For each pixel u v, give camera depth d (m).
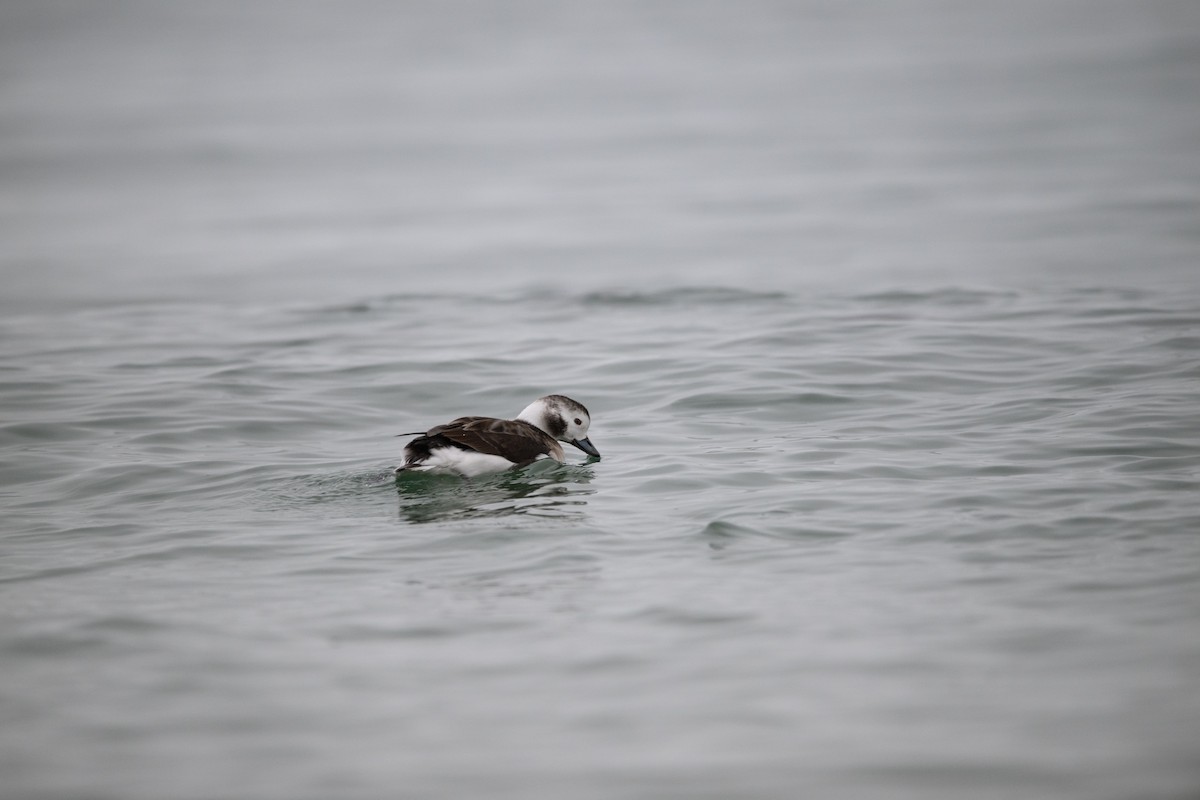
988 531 41.19
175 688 31.70
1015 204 127.62
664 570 38.97
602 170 160.75
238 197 150.75
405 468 48.53
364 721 30.06
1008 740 28.66
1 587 38.53
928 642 33.44
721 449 52.50
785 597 36.59
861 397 59.34
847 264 104.75
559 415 52.78
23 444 54.84
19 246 124.56
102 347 74.44
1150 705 29.88
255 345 74.38
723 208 134.62
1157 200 124.69
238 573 39.66
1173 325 70.62
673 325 76.56
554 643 34.00
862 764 27.89
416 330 78.00
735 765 27.97
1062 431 52.19
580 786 27.23
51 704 30.91
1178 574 37.03
